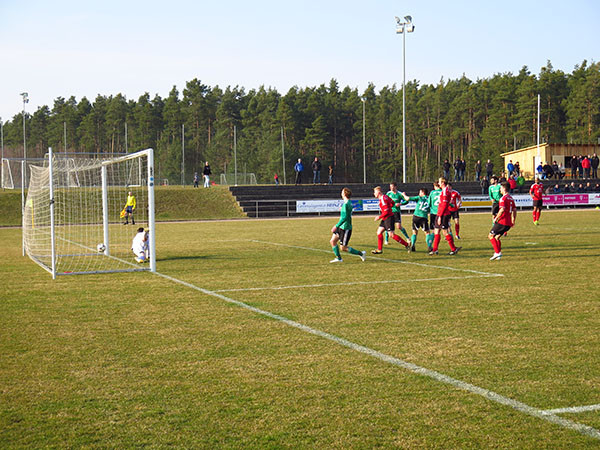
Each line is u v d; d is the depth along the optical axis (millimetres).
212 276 11875
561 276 11266
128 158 14039
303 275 11891
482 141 103938
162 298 9391
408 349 6219
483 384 5098
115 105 113625
